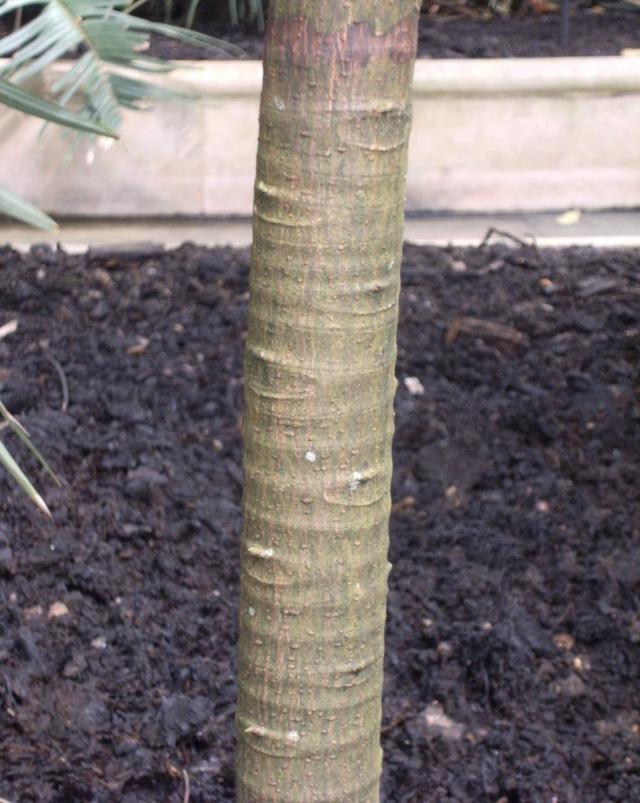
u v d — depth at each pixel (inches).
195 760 70.3
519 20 209.8
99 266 134.0
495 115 160.6
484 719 74.8
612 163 164.4
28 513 90.3
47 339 117.3
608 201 165.3
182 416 106.3
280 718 42.6
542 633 81.9
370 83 35.3
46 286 127.6
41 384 109.2
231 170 157.1
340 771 43.8
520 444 105.2
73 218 154.5
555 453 103.9
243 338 120.1
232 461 100.8
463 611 83.7
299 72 35.2
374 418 39.3
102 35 83.1
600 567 88.7
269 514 39.9
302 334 37.5
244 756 44.5
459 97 158.9
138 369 112.9
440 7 215.5
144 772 68.8
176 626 81.0
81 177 152.9
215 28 194.5
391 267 38.0
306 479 39.1
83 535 89.0
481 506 96.4
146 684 75.9
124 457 98.3
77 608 82.2
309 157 35.8
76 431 102.0
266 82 36.3
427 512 95.6
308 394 38.1
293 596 40.6
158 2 193.9
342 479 39.3
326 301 37.1
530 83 158.2
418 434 105.5
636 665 79.5
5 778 67.7
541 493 98.3
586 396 111.7
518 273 137.1
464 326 121.3
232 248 141.7
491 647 79.4
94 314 122.2
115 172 153.8
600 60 160.2
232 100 153.4
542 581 87.6
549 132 162.2
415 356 118.0
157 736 71.5
